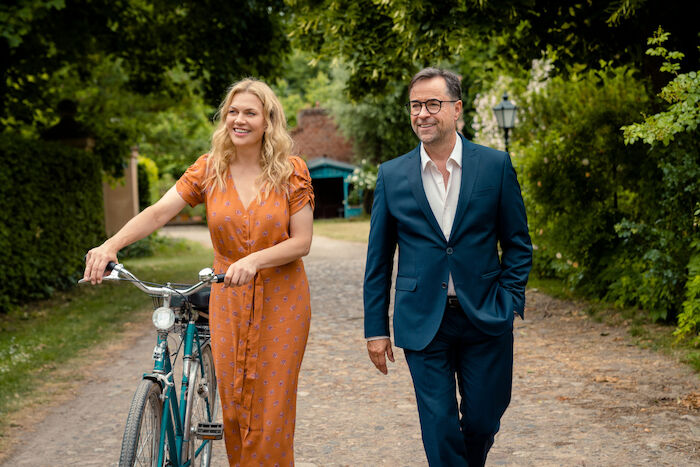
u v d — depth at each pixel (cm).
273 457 291
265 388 291
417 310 289
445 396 285
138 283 274
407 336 290
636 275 786
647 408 466
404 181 292
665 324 713
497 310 287
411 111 289
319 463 396
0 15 831
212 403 358
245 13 1203
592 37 818
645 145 830
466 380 292
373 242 302
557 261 995
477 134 1486
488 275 288
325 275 1341
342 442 430
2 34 835
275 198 292
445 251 287
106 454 418
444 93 284
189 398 310
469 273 285
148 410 280
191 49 1295
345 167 4075
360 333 774
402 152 3762
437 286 286
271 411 290
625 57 827
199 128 2753
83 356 680
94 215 1357
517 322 784
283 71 1364
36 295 1058
